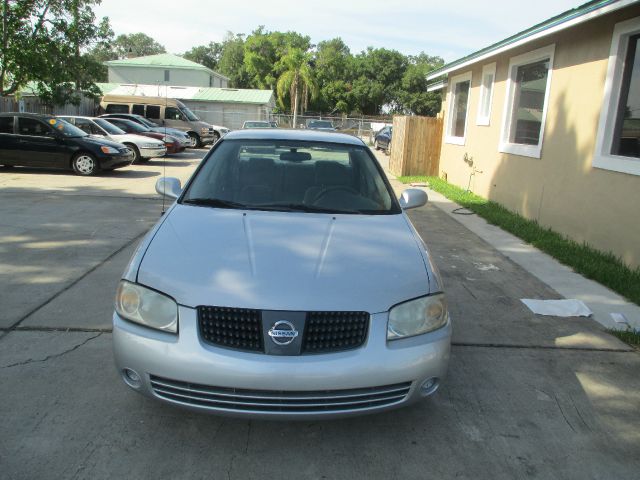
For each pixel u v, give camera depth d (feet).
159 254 9.86
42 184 38.27
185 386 8.67
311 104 206.28
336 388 8.52
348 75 219.20
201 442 9.40
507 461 9.30
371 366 8.64
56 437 9.32
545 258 22.72
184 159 63.62
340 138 15.56
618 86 22.49
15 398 10.46
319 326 8.71
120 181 41.68
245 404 8.54
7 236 22.85
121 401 10.52
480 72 40.11
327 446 9.47
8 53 65.36
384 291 9.16
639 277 19.29
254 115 128.16
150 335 8.84
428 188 45.32
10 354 12.26
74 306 15.23
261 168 13.87
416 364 8.92
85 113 85.51
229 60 219.82
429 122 52.31
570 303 17.16
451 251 23.53
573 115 25.66
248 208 12.41
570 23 24.14
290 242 10.44
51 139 43.27
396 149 56.59
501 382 12.05
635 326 15.51
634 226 20.51
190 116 84.02
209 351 8.51
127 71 157.28
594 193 23.44
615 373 12.69
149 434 9.53
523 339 14.43
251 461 8.97
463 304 16.93
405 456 9.30
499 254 23.25
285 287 8.91
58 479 8.31
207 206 12.42
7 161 43.47
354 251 10.27
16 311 14.73
